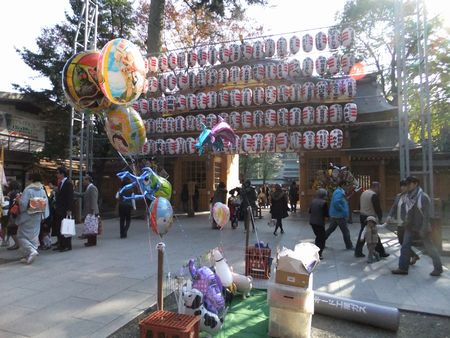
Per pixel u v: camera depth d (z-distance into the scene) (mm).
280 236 10508
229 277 4641
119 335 3920
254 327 4102
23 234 7039
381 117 16828
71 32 18750
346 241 8492
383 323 4141
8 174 18234
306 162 16438
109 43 4516
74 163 21234
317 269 6688
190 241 9641
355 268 6766
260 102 12250
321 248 7672
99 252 8102
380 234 11008
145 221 14586
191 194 17594
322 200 7742
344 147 15805
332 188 13039
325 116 11781
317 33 11297
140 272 6352
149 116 14258
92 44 14727
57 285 5605
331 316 4500
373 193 7750
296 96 11781
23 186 18969
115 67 4469
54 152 18547
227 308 4375
